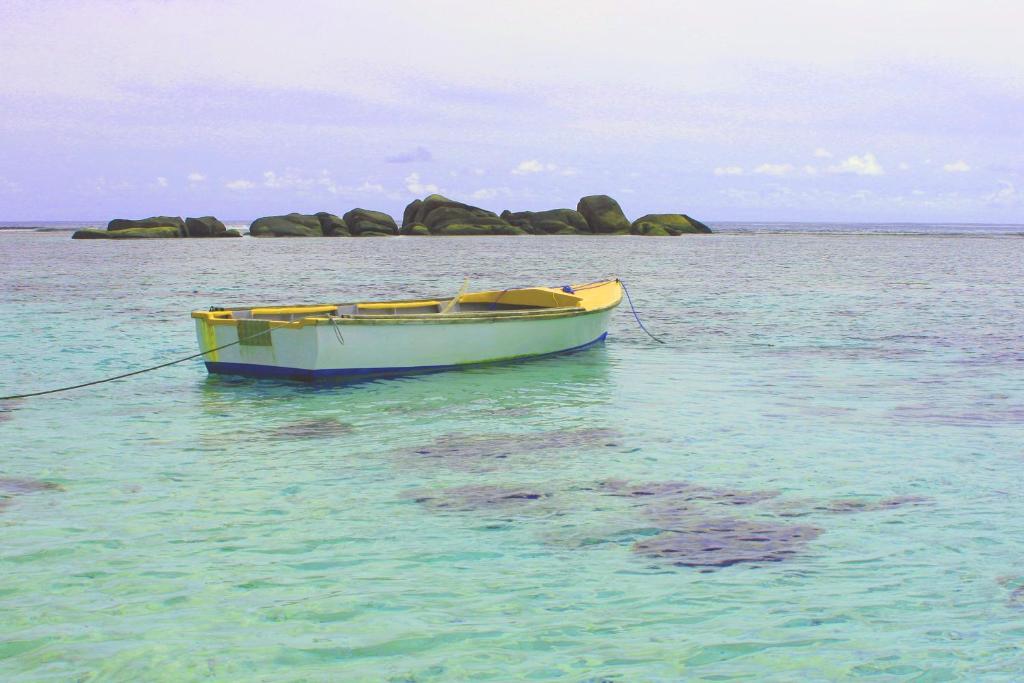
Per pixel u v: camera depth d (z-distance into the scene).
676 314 23.06
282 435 9.93
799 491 7.69
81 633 4.96
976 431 10.05
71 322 20.69
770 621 5.12
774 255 58.94
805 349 16.80
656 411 11.26
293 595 5.49
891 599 5.41
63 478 8.13
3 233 126.25
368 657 4.69
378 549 6.32
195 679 4.45
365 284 32.62
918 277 37.38
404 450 9.24
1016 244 84.44
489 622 5.12
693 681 4.44
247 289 30.36
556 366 14.70
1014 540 6.45
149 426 10.37
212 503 7.38
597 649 4.79
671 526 6.79
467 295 16.52
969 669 4.54
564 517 7.02
